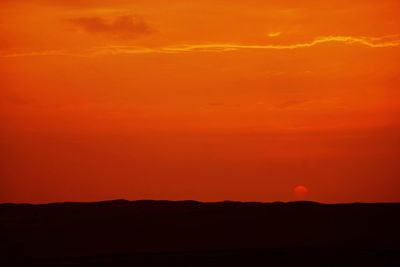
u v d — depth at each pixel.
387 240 133.75
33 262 113.00
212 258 113.31
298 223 143.88
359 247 125.19
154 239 134.62
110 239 134.12
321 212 151.12
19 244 128.38
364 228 140.62
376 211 151.25
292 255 115.56
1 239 131.00
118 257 115.12
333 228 140.88
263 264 108.75
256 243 132.25
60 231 137.88
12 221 149.75
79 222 145.75
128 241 133.25
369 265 107.50
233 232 138.50
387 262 109.75
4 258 117.25
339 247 125.12
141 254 117.69
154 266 107.25
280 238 135.25
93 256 117.25
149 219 147.00
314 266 107.12
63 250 126.88
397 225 142.88
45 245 128.75
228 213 151.88
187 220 146.25
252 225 142.38
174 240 134.00
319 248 123.06
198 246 130.88
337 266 107.00
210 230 140.00
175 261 110.88
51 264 110.38
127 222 144.50
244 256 114.62
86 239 133.75
